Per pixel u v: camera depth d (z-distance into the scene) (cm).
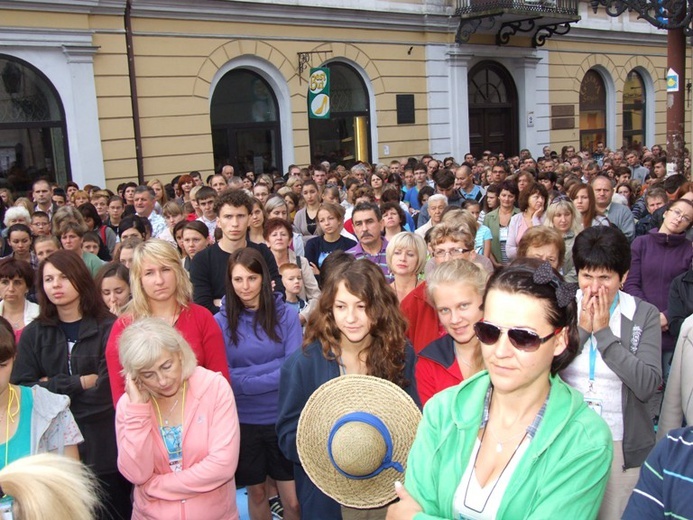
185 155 1247
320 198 839
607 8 1175
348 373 287
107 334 356
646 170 1341
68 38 1084
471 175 996
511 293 181
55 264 351
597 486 179
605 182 645
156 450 284
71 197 905
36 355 358
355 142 1526
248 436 363
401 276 434
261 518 380
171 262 340
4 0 1013
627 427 283
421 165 1058
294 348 372
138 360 268
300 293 540
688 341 293
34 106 1089
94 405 346
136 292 340
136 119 1177
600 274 285
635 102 2238
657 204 695
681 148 1169
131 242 527
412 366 291
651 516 168
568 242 538
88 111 1124
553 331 181
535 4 1625
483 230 634
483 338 185
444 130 1648
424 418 206
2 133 1068
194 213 827
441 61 1619
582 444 179
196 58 1241
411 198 1067
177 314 348
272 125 1395
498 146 1842
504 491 180
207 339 348
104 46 1131
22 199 848
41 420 288
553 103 1936
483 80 1778
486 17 1592
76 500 166
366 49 1485
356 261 291
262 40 1325
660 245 482
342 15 1423
